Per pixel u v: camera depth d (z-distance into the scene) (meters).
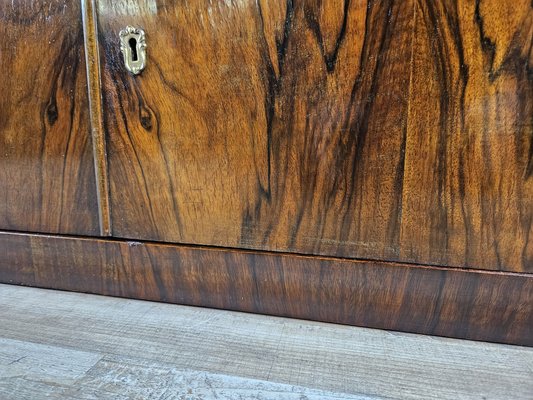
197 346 0.44
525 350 0.43
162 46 0.46
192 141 0.47
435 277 0.44
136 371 0.40
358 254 0.45
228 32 0.44
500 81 0.39
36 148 0.53
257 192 0.47
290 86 0.43
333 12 0.41
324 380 0.38
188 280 0.51
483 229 0.42
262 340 0.45
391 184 0.43
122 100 0.48
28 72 0.51
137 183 0.50
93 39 0.47
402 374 0.39
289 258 0.47
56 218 0.54
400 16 0.39
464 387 0.38
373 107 0.42
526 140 0.39
